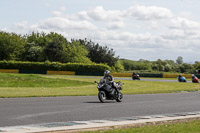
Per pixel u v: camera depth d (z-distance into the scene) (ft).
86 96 76.79
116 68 360.48
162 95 86.07
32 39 378.94
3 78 134.82
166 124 34.12
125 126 32.89
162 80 205.98
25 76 154.51
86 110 46.93
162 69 399.65
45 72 268.41
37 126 31.78
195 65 394.52
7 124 32.68
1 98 64.85
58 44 336.49
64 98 68.33
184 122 36.06
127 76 258.57
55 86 124.88
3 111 42.91
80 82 147.95
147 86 142.10
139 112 46.37
